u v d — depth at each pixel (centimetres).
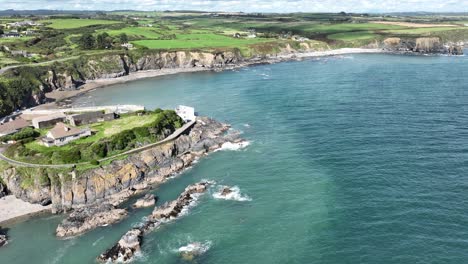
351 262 6375
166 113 12581
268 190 8888
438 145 10412
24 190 9094
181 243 7281
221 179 9656
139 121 12006
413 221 7194
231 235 7406
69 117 12062
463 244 6500
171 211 8262
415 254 6378
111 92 19850
